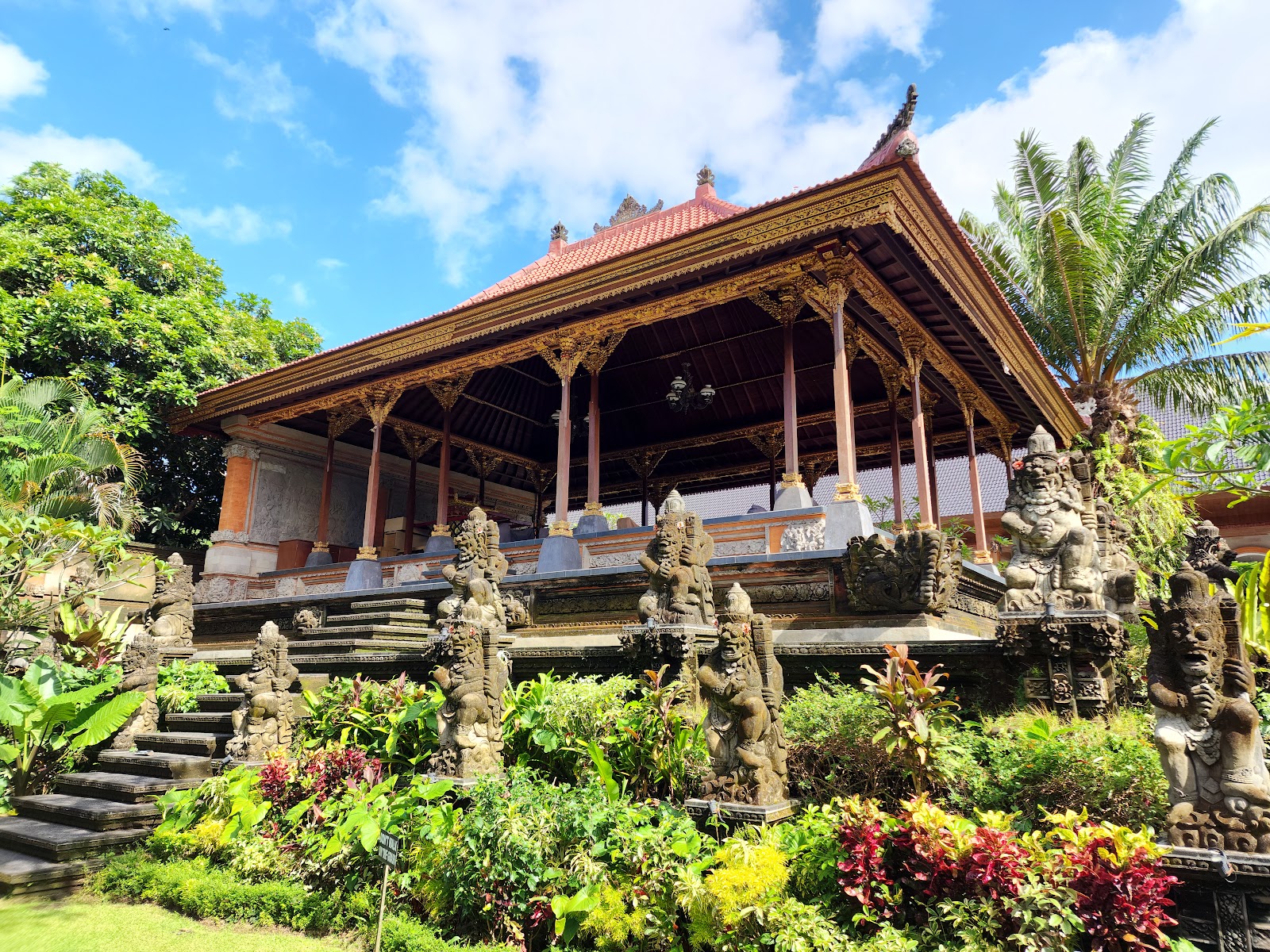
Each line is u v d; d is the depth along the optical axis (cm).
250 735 784
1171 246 1683
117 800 820
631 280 1214
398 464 2225
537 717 689
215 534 1817
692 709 669
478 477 2478
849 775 580
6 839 760
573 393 2142
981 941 411
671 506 808
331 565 1664
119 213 1925
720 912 465
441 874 570
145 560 1322
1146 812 468
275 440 1934
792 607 914
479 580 879
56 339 1627
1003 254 1867
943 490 2480
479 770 641
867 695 616
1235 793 412
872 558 850
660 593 783
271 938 569
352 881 616
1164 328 1697
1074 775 497
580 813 554
